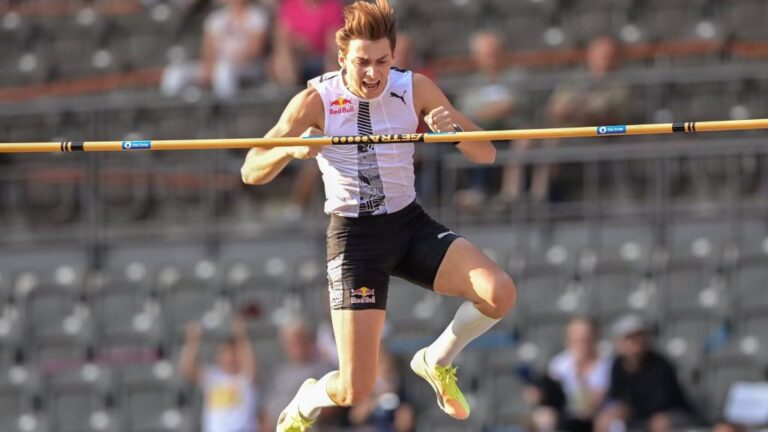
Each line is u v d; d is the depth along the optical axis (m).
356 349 24.30
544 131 23.95
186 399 45.31
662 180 47.41
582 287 45.84
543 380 40.69
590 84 47.72
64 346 48.34
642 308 45.12
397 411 40.41
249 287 47.72
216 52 53.47
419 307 46.25
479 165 47.91
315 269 47.69
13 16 60.38
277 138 23.73
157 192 51.69
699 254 45.94
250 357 42.69
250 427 42.06
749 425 39.34
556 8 54.72
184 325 47.56
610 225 47.41
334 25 52.06
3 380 47.34
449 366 25.78
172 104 51.50
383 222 24.56
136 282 48.84
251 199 51.56
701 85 49.28
